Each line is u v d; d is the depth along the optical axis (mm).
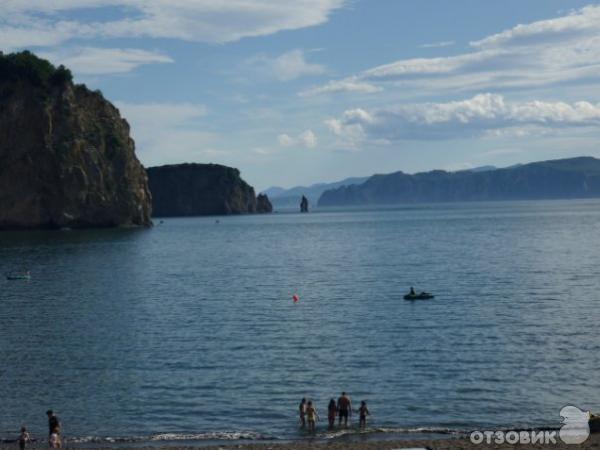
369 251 141750
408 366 46969
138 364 48531
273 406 39656
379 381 43844
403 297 76188
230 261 125562
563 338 53719
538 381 43094
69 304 75062
